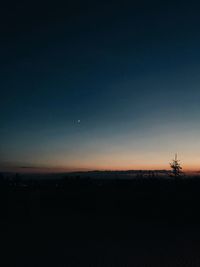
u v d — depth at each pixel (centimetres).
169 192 2509
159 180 2725
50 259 1232
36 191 2780
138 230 1830
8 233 1761
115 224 2052
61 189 3234
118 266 1133
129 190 2833
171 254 1277
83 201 2944
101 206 2798
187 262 1161
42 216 2441
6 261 1211
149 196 2592
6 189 2900
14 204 2616
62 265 1152
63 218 2330
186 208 2286
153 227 1936
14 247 1430
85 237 1642
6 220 2228
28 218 2316
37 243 1510
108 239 1591
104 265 1148
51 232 1791
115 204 2764
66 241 1541
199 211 2209
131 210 2561
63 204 2995
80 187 3262
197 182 2491
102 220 2234
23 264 1169
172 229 1855
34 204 2644
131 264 1152
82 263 1173
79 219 2256
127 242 1512
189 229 1844
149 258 1228
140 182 2830
